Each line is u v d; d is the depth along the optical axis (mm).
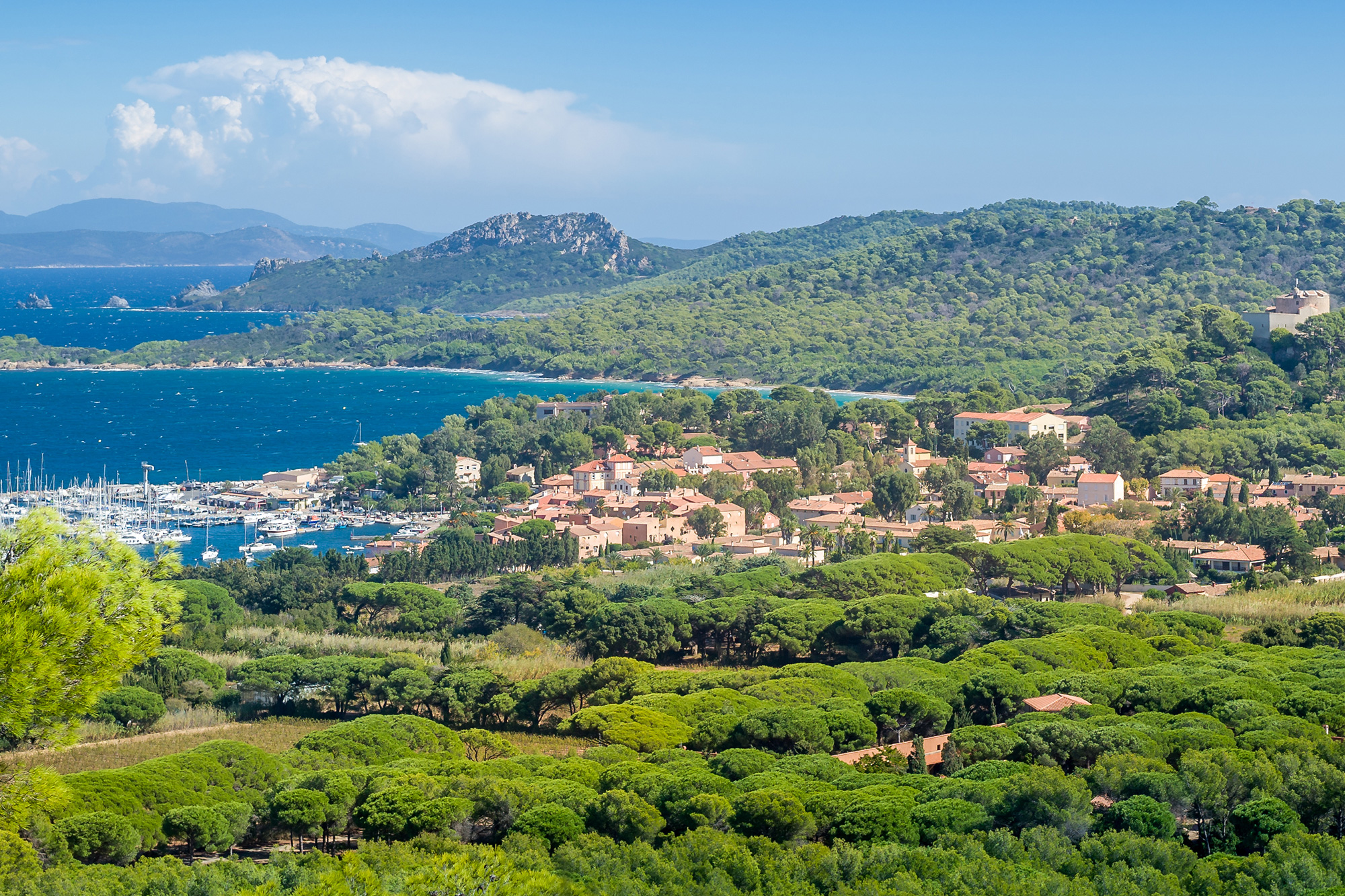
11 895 96938
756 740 149125
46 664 58031
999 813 117938
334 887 65125
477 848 108812
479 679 184000
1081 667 179750
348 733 153000
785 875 105812
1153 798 116938
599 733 167125
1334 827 116562
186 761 136500
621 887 102375
